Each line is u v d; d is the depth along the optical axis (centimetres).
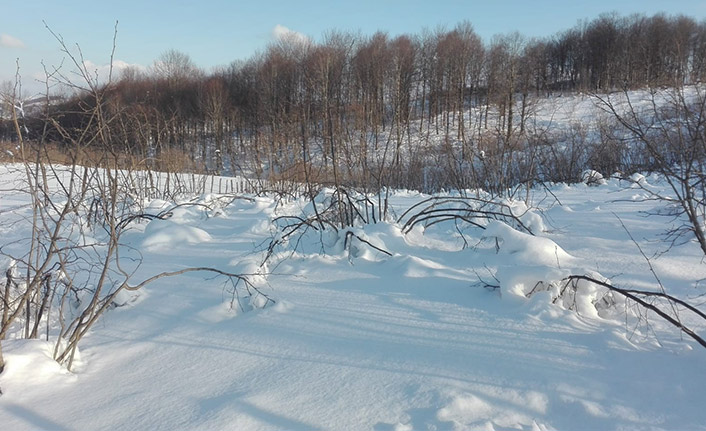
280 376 305
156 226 682
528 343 325
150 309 424
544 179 1384
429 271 462
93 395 296
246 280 418
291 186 959
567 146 1498
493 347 323
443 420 251
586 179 1246
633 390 274
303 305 411
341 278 471
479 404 265
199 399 285
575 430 246
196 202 912
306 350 337
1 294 364
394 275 464
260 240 641
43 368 312
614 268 461
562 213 737
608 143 1315
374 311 391
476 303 392
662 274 440
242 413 265
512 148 953
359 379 296
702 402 262
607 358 304
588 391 274
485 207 694
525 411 260
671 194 869
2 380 297
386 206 661
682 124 414
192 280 481
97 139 454
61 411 279
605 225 624
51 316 425
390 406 267
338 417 260
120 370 327
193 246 636
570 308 371
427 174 1302
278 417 262
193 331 379
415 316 377
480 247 555
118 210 845
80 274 521
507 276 393
